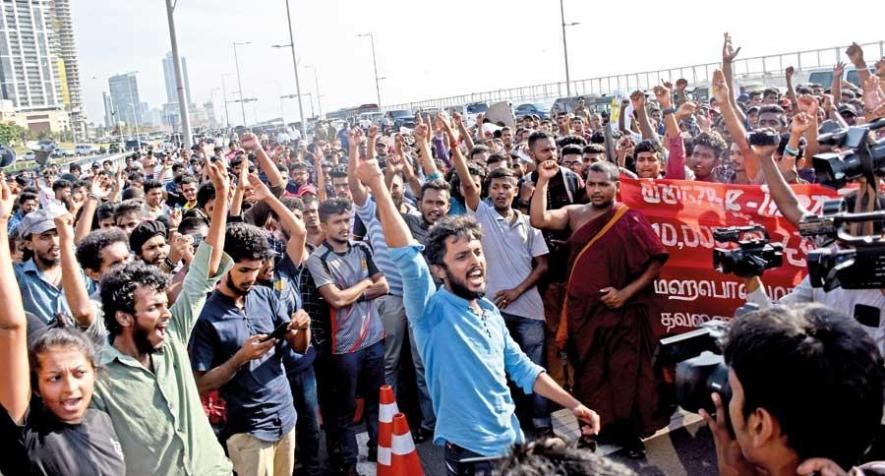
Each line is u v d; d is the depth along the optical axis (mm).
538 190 5391
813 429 1470
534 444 1604
